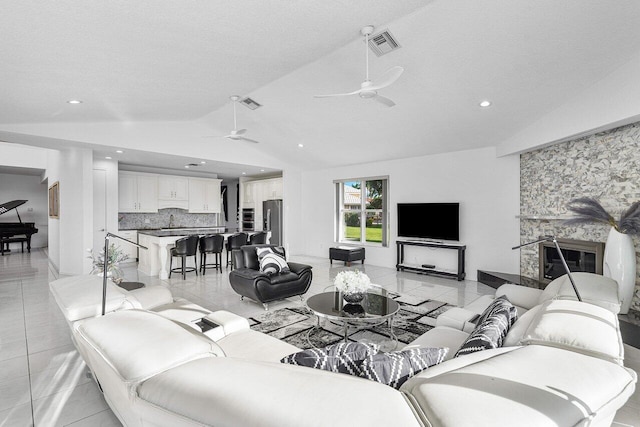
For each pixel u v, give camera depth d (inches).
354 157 285.9
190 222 365.4
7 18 80.0
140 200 316.8
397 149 251.6
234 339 89.0
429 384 31.3
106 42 98.9
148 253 250.2
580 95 146.9
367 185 309.3
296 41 115.8
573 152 170.4
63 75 120.9
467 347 58.9
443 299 181.8
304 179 359.3
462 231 239.1
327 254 338.3
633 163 140.2
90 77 126.2
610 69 127.4
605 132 152.2
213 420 28.2
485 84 149.8
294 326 138.7
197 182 357.4
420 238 257.3
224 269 266.1
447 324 100.3
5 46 93.7
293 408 27.1
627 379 35.3
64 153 237.0
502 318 70.1
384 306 124.0
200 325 93.8
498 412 26.5
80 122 202.5
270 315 153.2
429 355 51.4
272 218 355.3
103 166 271.6
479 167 231.0
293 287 172.2
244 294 169.5
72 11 80.3
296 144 278.2
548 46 119.3
